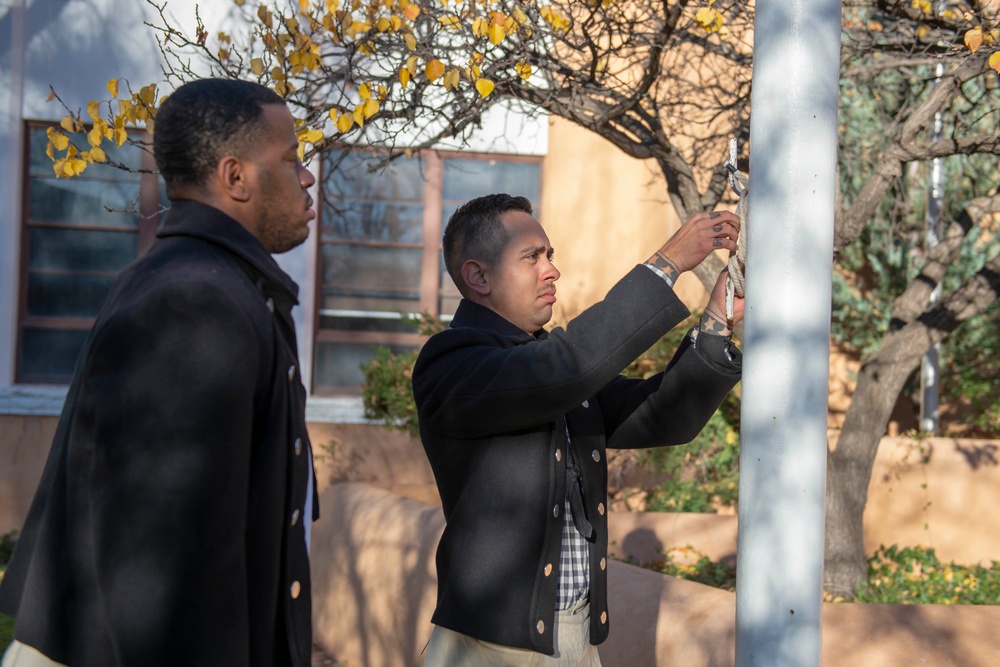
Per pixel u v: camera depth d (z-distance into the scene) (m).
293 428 1.75
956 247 6.27
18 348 8.90
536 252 2.50
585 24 4.67
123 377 1.52
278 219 1.82
